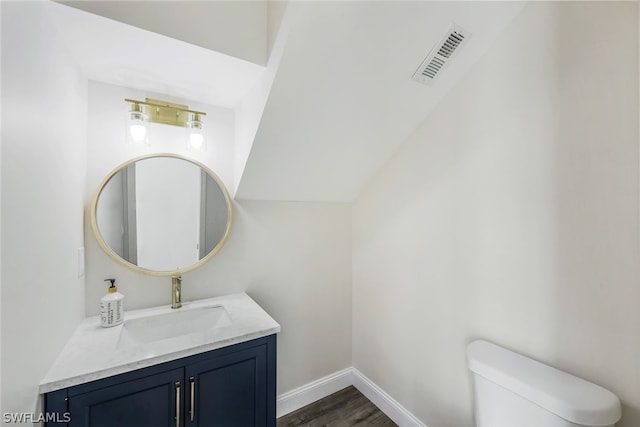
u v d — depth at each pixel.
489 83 1.24
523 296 1.12
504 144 1.18
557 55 1.02
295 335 1.90
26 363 0.72
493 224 1.22
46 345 0.85
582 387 0.90
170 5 1.02
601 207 0.91
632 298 0.85
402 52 1.20
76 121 1.15
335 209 2.06
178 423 1.06
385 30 1.11
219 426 1.15
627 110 0.86
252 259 1.74
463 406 1.36
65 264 1.02
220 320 1.45
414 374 1.62
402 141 1.67
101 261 1.33
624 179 0.87
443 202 1.45
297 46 1.07
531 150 1.09
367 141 1.59
